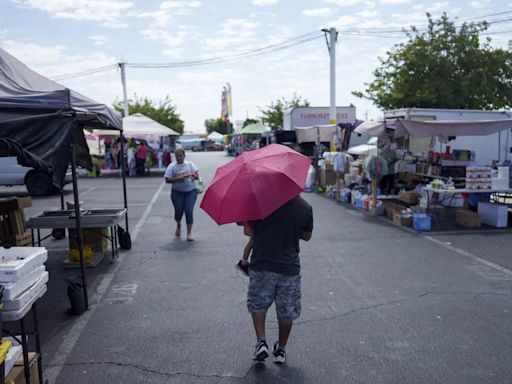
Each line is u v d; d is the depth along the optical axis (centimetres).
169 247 847
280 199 357
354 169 1453
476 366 400
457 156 1220
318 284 623
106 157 2742
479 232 947
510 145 1580
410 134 1029
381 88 2436
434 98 2258
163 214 1214
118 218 698
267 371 396
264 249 382
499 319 502
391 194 1305
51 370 403
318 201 1425
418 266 706
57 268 719
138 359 421
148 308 547
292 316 391
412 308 534
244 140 4022
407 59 2305
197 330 482
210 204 372
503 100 2295
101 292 606
